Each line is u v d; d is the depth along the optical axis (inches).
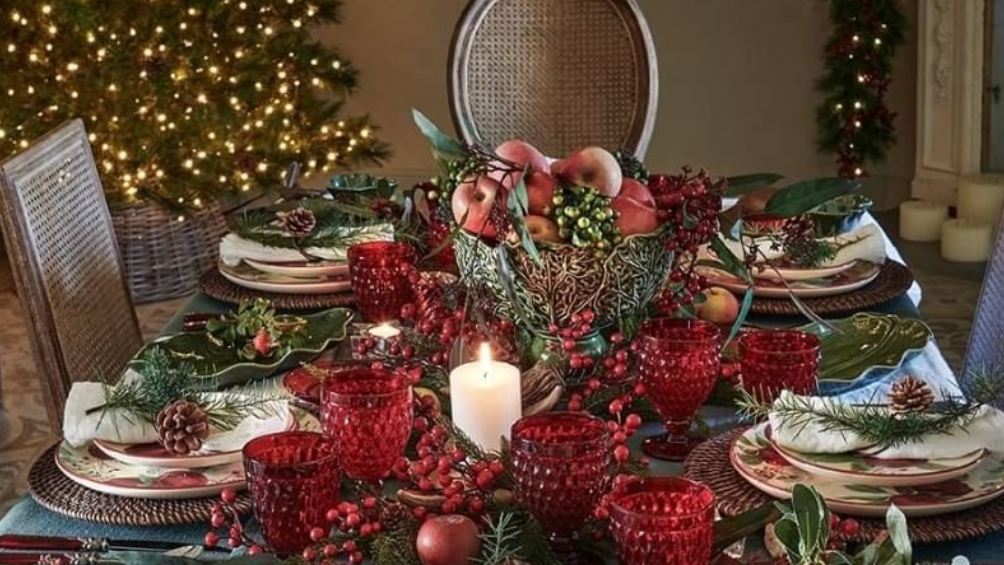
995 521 49.4
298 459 47.5
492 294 62.1
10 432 135.3
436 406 57.1
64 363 76.7
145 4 165.6
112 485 53.6
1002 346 83.8
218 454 55.1
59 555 49.1
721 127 210.7
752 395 57.7
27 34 162.9
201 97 167.3
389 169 217.3
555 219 59.9
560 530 45.0
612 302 60.6
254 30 173.9
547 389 59.2
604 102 118.3
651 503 42.7
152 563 43.6
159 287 174.4
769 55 207.0
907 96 203.3
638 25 116.8
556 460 43.7
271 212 90.8
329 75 180.1
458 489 44.6
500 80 117.6
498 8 117.1
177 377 58.4
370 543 44.5
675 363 55.5
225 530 51.3
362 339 63.4
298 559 43.3
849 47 196.4
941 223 192.1
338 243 83.4
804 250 79.8
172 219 173.6
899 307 77.9
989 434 52.8
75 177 85.7
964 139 191.9
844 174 202.1
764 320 76.4
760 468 53.3
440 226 71.9
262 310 70.0
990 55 187.9
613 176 59.8
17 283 75.6
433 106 214.2
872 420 53.1
